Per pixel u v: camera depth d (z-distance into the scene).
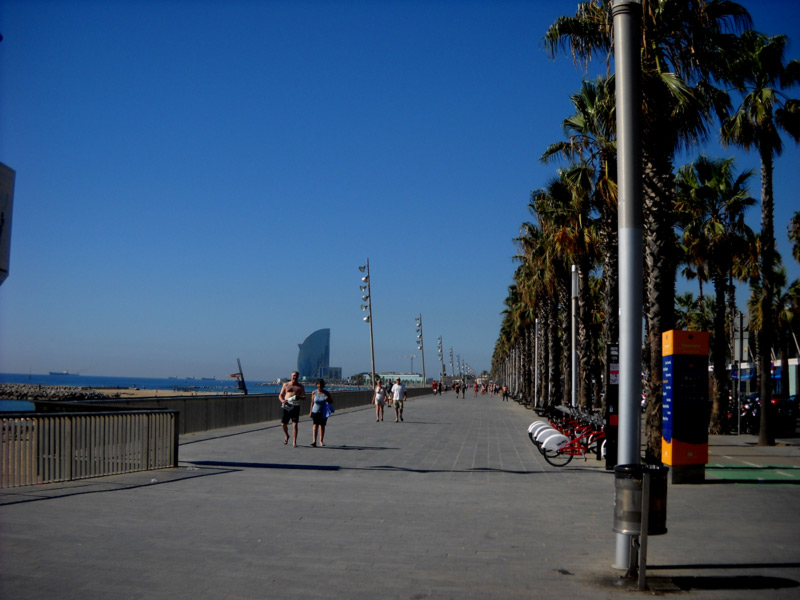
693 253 25.69
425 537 7.91
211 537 7.70
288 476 12.71
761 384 21.17
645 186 14.56
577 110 22.73
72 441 11.63
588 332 28.17
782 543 7.80
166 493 10.55
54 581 5.97
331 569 6.52
